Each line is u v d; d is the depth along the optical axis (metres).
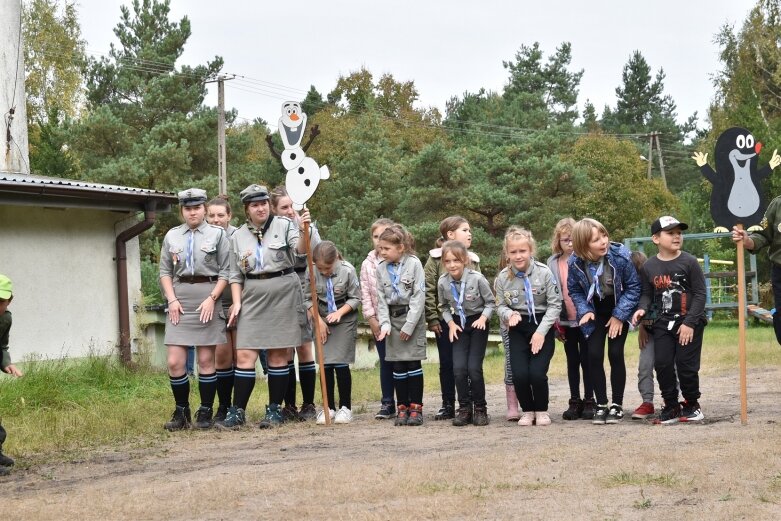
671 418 8.43
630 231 57.22
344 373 9.83
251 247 9.30
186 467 7.01
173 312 9.26
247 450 7.79
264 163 48.06
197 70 45.69
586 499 5.22
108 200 14.44
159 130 41.88
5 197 13.01
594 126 84.69
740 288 8.09
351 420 9.89
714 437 7.11
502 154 45.25
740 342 8.01
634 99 88.94
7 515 5.35
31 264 13.79
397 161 49.94
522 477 5.80
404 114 67.31
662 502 5.12
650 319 8.52
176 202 15.24
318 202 48.59
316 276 9.97
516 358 8.95
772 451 6.34
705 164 8.25
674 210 62.00
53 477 6.83
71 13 50.78
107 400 11.34
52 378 11.79
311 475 6.08
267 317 9.30
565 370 15.54
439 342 9.84
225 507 5.31
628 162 60.78
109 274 14.88
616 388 8.73
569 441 7.35
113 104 45.16
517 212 43.22
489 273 41.28
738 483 5.49
